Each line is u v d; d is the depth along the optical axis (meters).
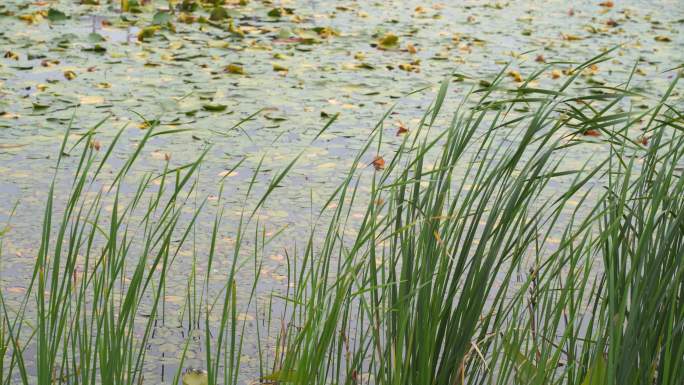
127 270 4.32
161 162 5.75
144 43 8.95
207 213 5.00
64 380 3.26
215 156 5.89
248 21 10.27
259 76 7.88
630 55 9.35
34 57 8.15
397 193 2.87
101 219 4.88
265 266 4.43
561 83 8.05
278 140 6.24
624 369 2.48
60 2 10.77
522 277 4.27
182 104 6.88
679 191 2.58
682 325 2.50
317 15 10.80
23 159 5.68
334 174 5.64
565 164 5.92
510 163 2.69
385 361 2.71
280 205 5.15
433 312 2.62
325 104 7.12
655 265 2.53
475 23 10.75
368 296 3.99
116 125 6.41
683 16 11.68
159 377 3.50
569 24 10.92
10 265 4.33
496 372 3.35
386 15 11.05
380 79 7.96
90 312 3.89
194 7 10.60
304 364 2.46
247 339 3.77
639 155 5.95
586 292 4.15
